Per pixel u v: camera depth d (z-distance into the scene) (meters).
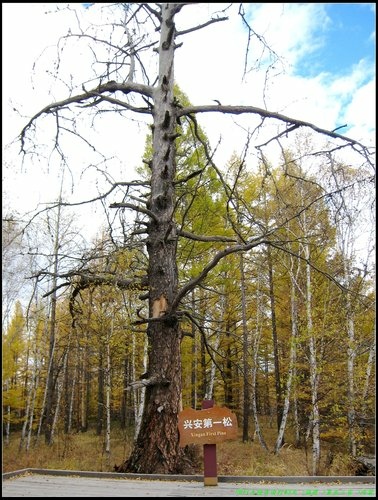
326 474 10.26
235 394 21.69
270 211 11.32
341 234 14.08
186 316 6.91
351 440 11.88
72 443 15.80
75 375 23.80
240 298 18.16
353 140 6.38
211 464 4.75
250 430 21.66
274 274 18.05
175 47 7.43
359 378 13.26
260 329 18.19
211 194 11.09
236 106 6.93
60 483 4.79
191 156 10.45
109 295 10.48
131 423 26.22
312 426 12.64
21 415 29.11
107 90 7.34
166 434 6.03
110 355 15.36
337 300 14.10
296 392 14.58
